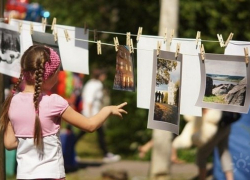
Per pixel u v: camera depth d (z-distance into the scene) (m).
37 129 8.21
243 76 8.34
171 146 16.89
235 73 8.38
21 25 10.28
